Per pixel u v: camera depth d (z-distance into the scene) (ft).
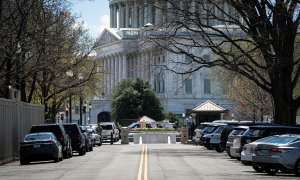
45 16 157.28
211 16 163.53
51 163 122.31
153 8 171.42
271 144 88.48
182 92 541.75
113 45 602.85
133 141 301.84
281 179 81.20
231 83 240.53
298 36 208.95
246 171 96.27
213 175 87.40
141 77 479.82
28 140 122.72
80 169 101.71
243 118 281.13
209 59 268.82
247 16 154.10
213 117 263.08
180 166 108.17
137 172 92.68
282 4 145.38
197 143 216.95
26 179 82.17
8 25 139.95
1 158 125.39
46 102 213.46
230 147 124.06
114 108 455.63
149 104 451.53
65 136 138.00
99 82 275.59
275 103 158.92
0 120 125.08
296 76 161.38
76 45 209.36
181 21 160.25
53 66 168.86
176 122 458.91
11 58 139.23
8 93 147.02
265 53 154.81
